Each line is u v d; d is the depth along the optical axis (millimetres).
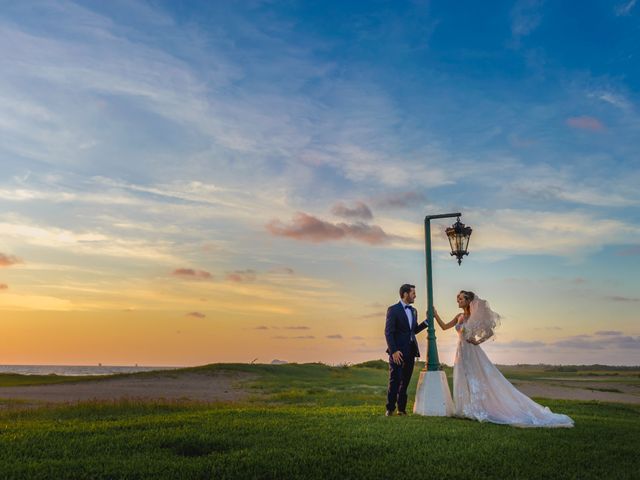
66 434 9766
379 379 34812
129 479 6945
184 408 16281
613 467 8164
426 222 13461
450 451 8609
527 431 10461
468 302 11945
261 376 35688
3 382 36000
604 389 34000
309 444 8922
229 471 7273
